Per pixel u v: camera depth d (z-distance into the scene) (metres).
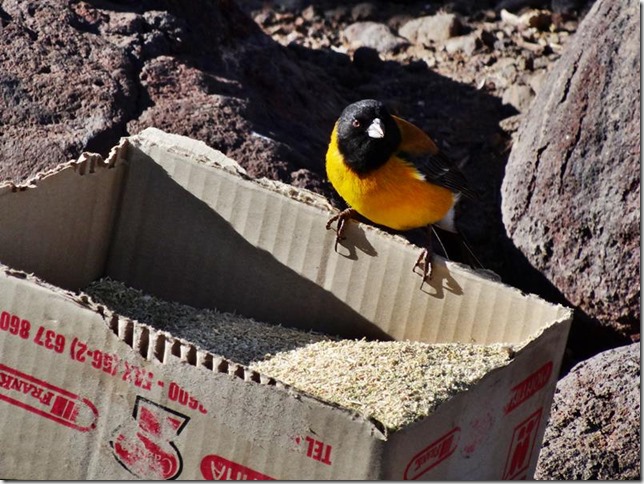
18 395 5.66
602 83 10.09
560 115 10.31
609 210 9.78
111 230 7.96
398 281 7.23
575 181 10.03
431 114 13.79
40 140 9.67
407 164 7.88
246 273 7.75
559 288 10.22
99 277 8.00
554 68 11.10
